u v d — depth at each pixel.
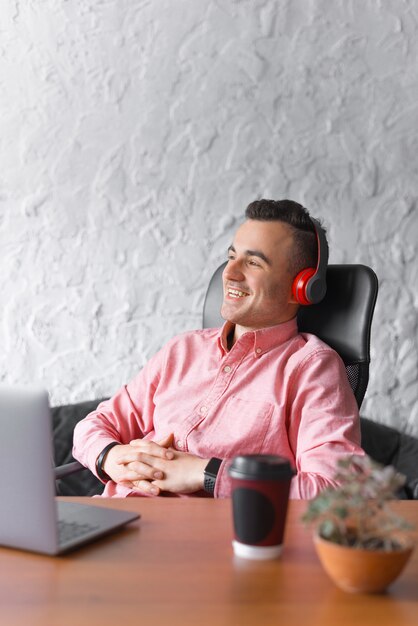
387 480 0.76
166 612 0.72
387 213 2.32
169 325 2.34
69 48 2.31
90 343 2.35
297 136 2.31
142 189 2.33
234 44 2.29
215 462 1.36
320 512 0.76
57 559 0.86
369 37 2.29
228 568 0.84
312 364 1.54
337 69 2.30
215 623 0.70
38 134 2.33
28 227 2.34
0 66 2.32
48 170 2.33
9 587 0.78
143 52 2.31
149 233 2.33
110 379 2.35
